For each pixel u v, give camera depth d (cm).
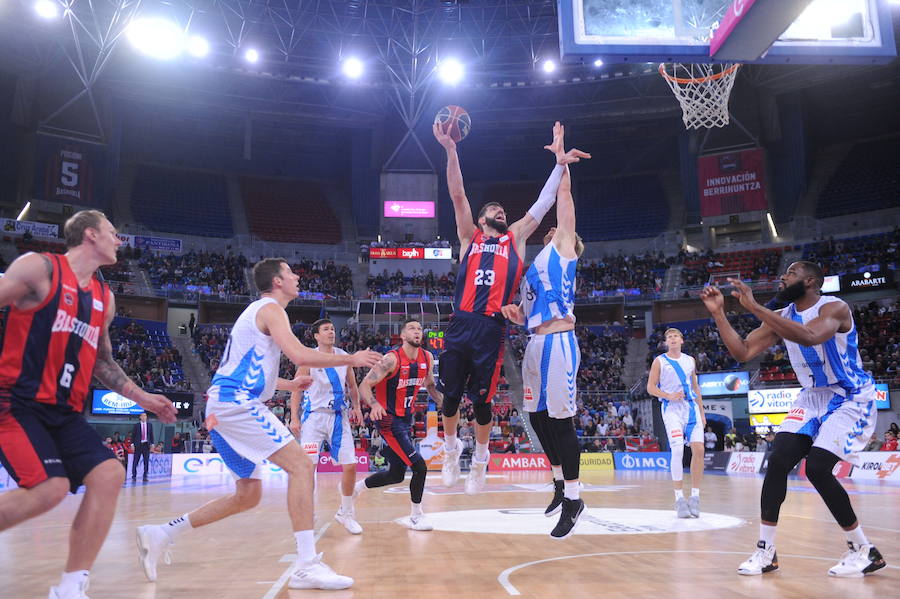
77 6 2712
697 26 754
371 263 3231
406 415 624
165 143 3572
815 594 324
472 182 3831
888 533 572
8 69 2864
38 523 747
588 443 2206
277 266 391
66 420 297
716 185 3206
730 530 593
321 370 596
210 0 2780
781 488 391
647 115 3328
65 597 279
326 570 348
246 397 370
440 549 482
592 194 3734
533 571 390
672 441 708
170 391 2223
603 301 3062
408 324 620
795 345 415
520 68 3184
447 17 2978
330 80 3222
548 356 413
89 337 304
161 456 1861
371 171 3538
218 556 466
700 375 2322
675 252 3294
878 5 751
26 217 2884
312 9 2911
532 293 429
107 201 3072
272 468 1938
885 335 2267
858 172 3209
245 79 3188
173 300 2867
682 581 358
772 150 3238
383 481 612
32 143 2948
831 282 2662
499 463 2045
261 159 3778
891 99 3191
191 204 3456
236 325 384
